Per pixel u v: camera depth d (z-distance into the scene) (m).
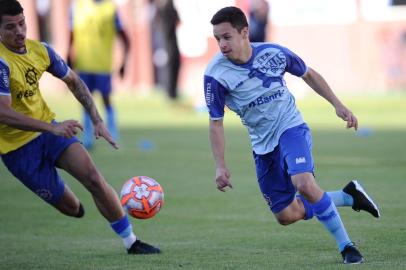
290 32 101.50
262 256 25.19
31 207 36.56
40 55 25.42
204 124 75.50
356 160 49.12
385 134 63.94
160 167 48.31
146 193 25.48
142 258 25.38
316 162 48.50
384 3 98.31
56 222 32.94
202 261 24.62
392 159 49.28
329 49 100.69
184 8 102.94
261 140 25.00
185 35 103.50
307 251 25.80
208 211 34.38
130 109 91.38
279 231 29.52
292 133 24.34
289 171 23.83
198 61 103.62
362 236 27.67
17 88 24.81
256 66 24.44
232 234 29.30
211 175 44.91
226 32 23.98
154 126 74.50
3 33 24.34
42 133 25.34
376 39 99.00
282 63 24.73
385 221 30.41
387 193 36.91
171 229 30.77
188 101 92.88
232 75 24.42
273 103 24.56
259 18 85.00
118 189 40.44
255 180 42.94
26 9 110.25
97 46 56.34
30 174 25.44
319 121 75.88
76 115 82.56
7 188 42.44
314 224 30.59
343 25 100.00
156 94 104.12
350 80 100.44
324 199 23.41
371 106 85.69
